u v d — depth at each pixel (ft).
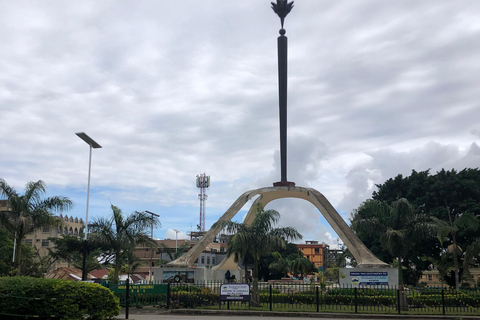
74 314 43.70
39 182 92.99
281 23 129.08
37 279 45.47
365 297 76.02
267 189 120.98
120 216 97.25
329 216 109.09
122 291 71.26
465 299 74.08
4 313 41.81
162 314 63.52
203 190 299.79
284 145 125.29
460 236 132.46
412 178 156.66
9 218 89.35
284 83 126.93
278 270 225.76
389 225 83.05
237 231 79.87
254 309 66.23
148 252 246.47
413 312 65.77
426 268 144.56
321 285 86.07
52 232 233.35
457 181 143.43
